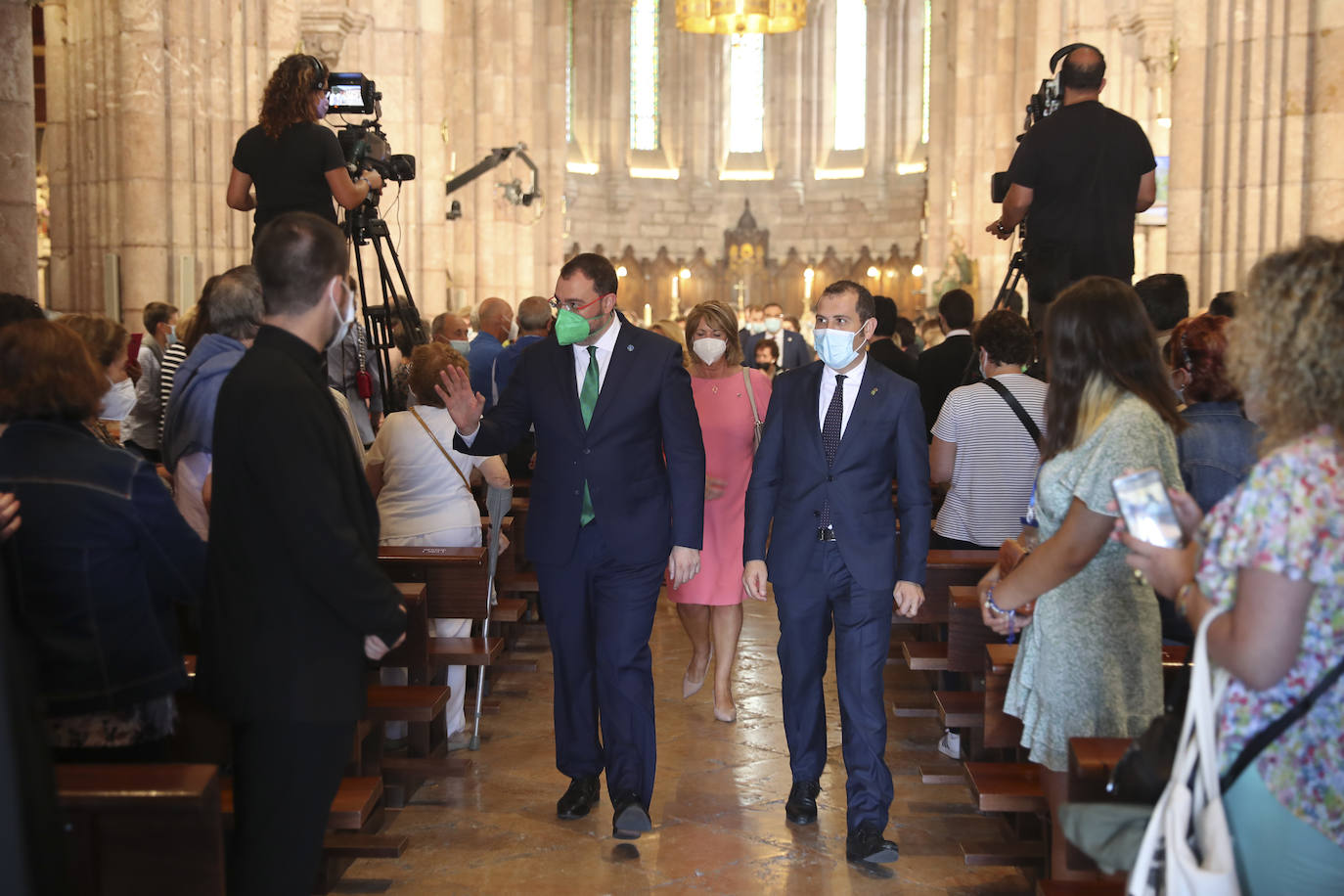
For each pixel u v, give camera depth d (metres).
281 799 3.15
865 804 4.64
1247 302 2.39
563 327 4.59
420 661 5.26
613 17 40.84
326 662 3.13
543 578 4.84
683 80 41.72
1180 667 4.14
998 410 5.62
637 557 4.71
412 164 6.72
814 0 41.44
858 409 4.67
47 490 3.22
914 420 4.67
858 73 41.41
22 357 3.27
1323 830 2.30
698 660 6.66
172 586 3.41
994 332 5.61
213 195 10.82
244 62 10.98
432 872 4.62
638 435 4.74
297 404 3.07
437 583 5.66
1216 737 2.39
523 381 4.86
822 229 41.59
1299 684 2.30
